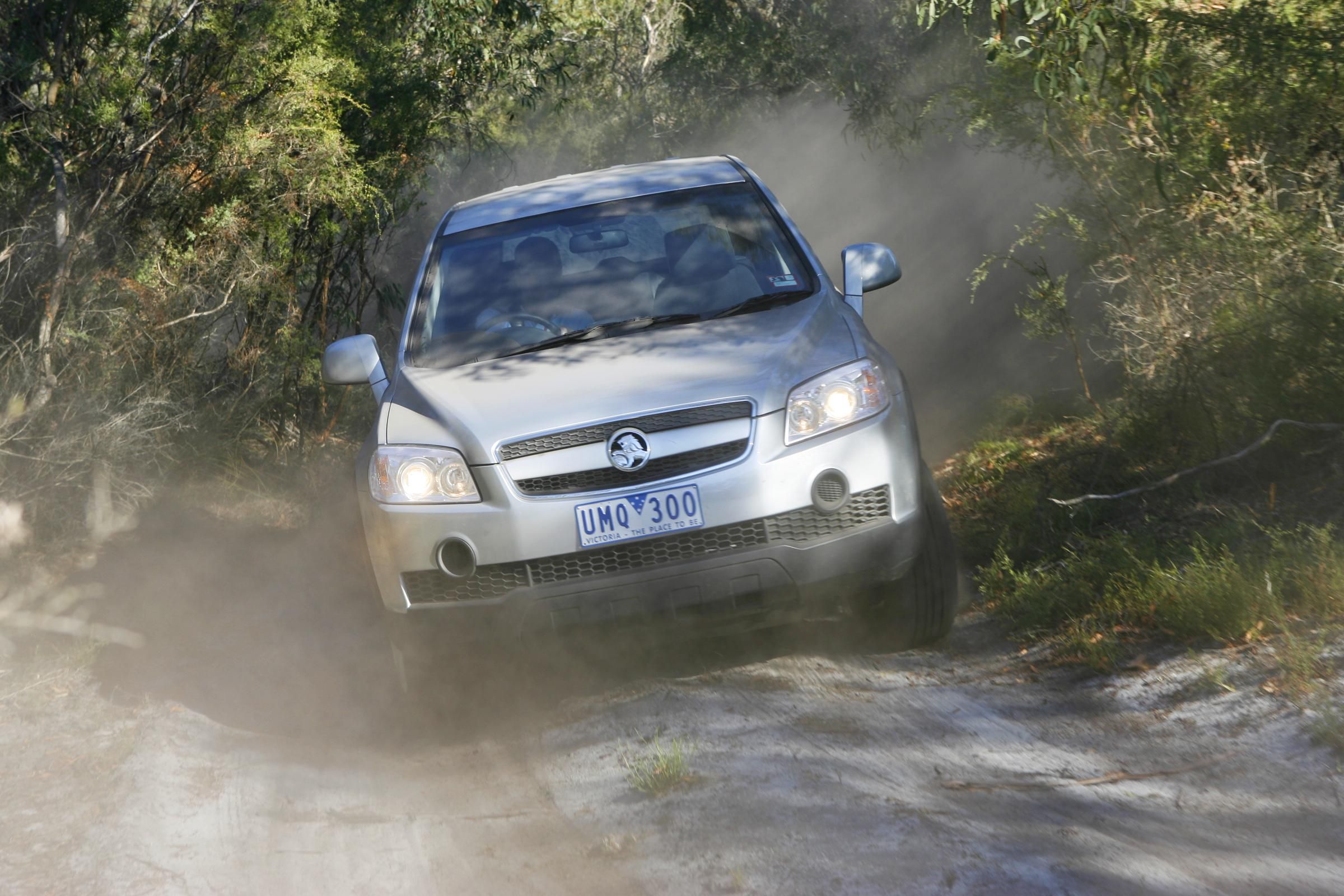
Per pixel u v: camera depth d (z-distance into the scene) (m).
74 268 26.22
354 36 35.66
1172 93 21.27
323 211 33.28
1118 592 15.28
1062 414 24.73
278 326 32.41
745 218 17.78
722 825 10.87
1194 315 20.33
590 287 16.89
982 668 14.70
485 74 42.50
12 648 17.95
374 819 12.12
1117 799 10.73
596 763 12.91
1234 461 17.38
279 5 29.14
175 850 11.54
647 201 18.41
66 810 12.62
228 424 30.56
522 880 10.41
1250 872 9.12
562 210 18.56
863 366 14.20
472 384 15.02
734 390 13.71
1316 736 10.91
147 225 28.91
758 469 13.38
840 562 13.60
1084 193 22.77
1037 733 12.50
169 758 14.04
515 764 13.30
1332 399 16.72
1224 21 19.89
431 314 17.27
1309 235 18.94
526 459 13.58
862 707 13.68
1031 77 22.06
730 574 13.38
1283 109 20.05
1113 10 18.75
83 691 16.92
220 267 29.59
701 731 13.27
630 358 14.78
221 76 29.14
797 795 11.30
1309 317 17.38
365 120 36.06
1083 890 8.98
